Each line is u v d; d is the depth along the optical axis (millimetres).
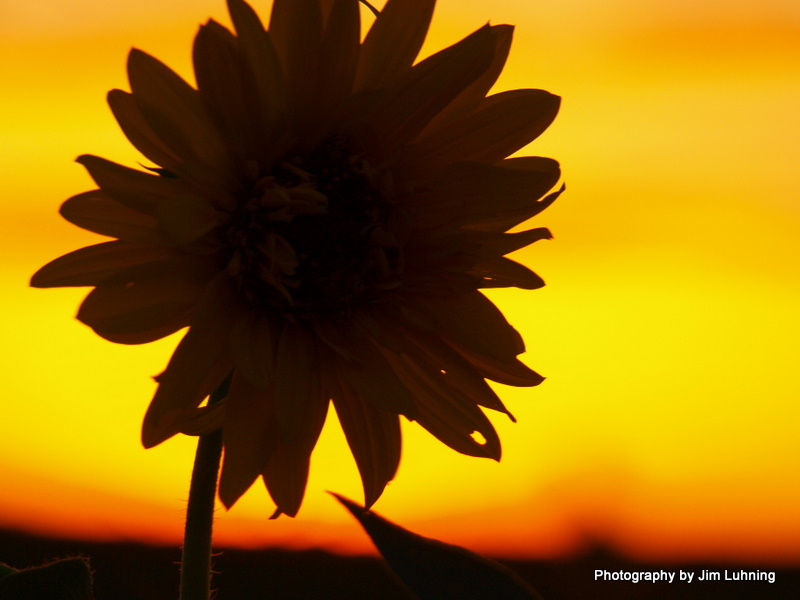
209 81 553
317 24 569
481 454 584
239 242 571
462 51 574
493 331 585
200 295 562
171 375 542
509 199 584
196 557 556
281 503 565
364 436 583
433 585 551
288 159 585
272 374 568
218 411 560
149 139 549
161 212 535
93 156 540
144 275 547
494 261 588
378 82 578
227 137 558
